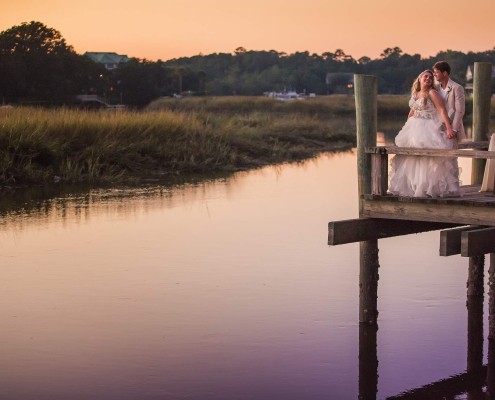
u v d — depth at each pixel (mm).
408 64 175375
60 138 27984
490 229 10734
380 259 15852
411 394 10219
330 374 10703
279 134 39625
